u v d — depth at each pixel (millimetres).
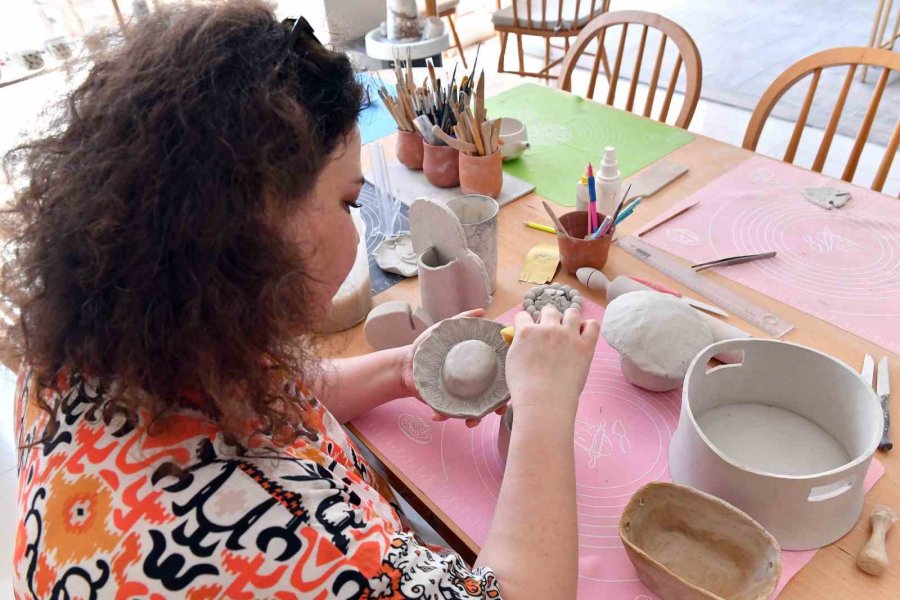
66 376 529
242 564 451
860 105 3219
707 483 706
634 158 1420
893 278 1035
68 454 502
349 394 869
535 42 4164
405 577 487
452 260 984
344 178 562
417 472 813
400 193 1389
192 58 455
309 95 493
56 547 472
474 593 527
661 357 837
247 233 447
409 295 1117
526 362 700
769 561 632
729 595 647
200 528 456
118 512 465
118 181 431
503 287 1106
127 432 497
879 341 929
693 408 806
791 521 673
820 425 803
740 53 3869
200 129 433
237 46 468
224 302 448
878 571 654
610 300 1022
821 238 1133
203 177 429
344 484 548
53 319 470
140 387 468
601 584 679
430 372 835
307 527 473
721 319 993
